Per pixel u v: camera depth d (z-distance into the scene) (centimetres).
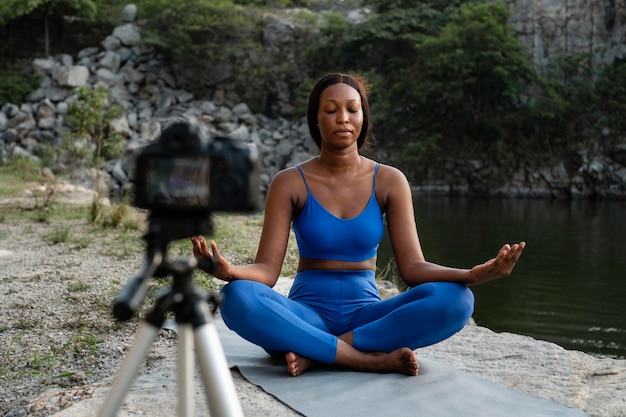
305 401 255
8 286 510
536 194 2933
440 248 1375
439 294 278
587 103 3050
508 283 1016
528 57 3075
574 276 1071
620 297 916
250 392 268
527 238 1529
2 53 3092
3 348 366
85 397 271
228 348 330
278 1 3653
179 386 147
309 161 309
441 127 3103
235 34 3222
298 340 280
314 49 3278
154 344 349
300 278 305
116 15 3284
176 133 144
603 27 3195
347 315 298
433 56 3070
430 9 3275
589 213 2161
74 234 795
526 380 289
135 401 258
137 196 146
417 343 288
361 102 308
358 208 300
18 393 307
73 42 3206
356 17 3488
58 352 357
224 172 144
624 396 275
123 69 2922
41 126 2489
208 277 528
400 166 3005
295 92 3206
